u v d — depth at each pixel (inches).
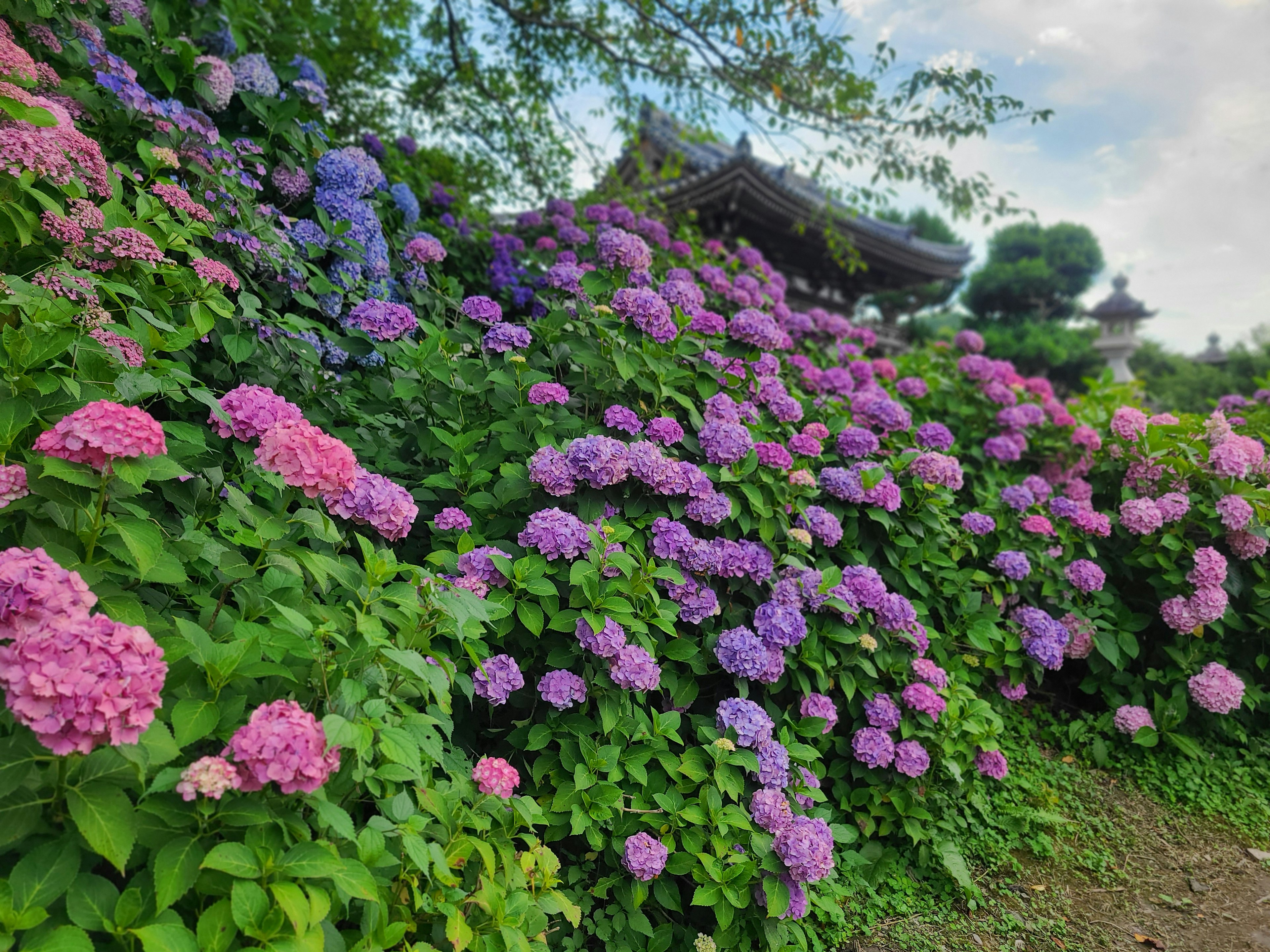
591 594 87.2
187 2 142.3
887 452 154.8
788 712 110.6
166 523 66.4
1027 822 126.5
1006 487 171.5
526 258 201.8
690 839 86.3
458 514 94.6
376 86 267.4
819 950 97.1
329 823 48.7
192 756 51.8
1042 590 155.4
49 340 60.7
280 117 138.1
